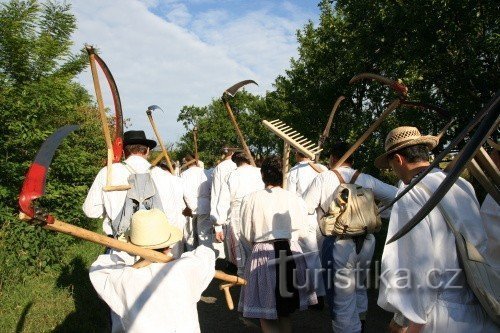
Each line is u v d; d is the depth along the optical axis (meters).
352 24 9.60
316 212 3.80
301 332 4.23
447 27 7.56
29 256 5.43
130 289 2.27
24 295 4.70
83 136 8.49
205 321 4.61
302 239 3.63
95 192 3.61
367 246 3.39
